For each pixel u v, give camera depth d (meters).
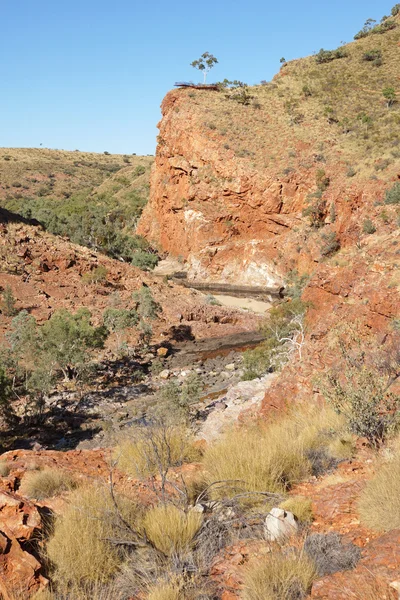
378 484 4.54
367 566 3.43
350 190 64.88
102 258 62.53
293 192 71.56
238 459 6.04
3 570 3.83
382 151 67.81
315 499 5.06
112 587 3.91
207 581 3.79
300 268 68.31
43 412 30.02
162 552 4.32
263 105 85.19
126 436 8.30
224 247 75.81
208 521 4.64
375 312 12.81
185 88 90.94
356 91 85.81
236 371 38.91
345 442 6.59
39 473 6.03
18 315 42.94
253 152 76.00
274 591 3.40
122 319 45.09
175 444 7.45
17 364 31.98
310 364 12.34
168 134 86.88
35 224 66.56
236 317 56.56
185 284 74.69
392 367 8.29
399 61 91.50
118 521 4.59
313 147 74.12
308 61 101.75
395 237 16.86
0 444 25.02
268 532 4.33
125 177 144.62
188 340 50.91
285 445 6.71
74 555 4.12
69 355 33.91
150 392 34.31
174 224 85.94
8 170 163.12
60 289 53.28
